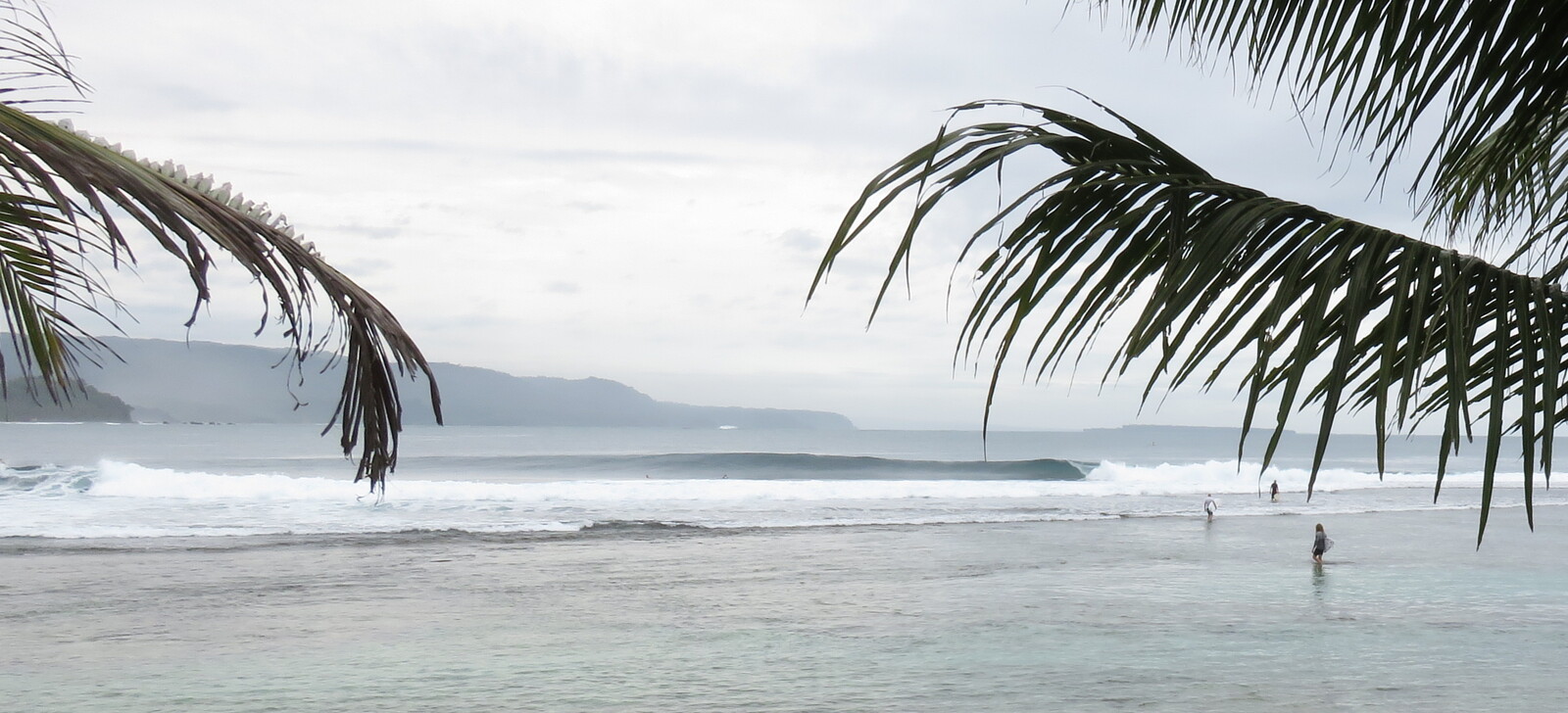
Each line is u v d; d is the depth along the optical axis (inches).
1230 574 837.2
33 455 3641.7
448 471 2780.5
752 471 2689.5
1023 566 882.8
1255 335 50.6
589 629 613.9
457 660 533.0
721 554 954.7
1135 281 53.1
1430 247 50.4
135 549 949.8
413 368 54.8
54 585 761.6
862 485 1798.7
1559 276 53.8
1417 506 1593.3
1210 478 2139.5
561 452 4628.4
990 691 471.2
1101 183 50.4
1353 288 47.8
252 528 1134.4
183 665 520.7
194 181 49.8
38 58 51.7
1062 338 51.3
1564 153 79.0
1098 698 460.8
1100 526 1248.2
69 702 452.1
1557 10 53.2
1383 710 443.5
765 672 507.5
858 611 671.1
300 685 482.6
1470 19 54.2
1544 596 726.5
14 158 38.2
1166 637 588.7
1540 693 467.2
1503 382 46.6
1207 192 52.0
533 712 439.8
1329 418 45.7
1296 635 593.3
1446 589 763.4
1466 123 55.8
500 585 774.5
